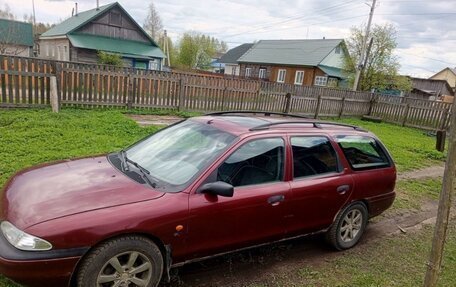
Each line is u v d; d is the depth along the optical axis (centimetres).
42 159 602
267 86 1529
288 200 380
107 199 297
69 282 270
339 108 1783
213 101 1377
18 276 255
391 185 500
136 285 300
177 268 365
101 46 3023
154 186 326
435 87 5038
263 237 374
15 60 934
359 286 375
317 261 425
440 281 401
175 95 1278
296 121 435
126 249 287
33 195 302
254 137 373
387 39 2961
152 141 423
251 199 350
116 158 397
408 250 480
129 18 3269
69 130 807
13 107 953
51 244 259
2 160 577
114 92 1154
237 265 395
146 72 1198
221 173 341
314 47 4159
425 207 670
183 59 5656
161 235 301
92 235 270
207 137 382
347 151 454
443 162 1080
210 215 325
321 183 410
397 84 3039
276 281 371
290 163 391
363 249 472
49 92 1005
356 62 3088
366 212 477
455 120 271
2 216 288
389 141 1253
